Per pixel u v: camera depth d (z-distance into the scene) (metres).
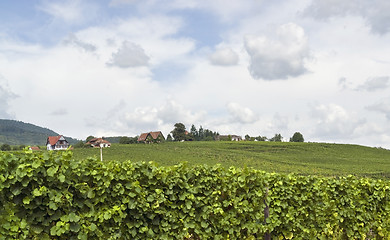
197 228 9.09
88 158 7.82
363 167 64.75
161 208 8.52
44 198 6.98
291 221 10.76
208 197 9.30
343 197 12.17
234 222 9.55
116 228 7.85
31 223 6.86
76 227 7.29
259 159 73.75
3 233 6.53
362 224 12.47
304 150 97.44
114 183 7.88
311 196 11.22
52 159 7.08
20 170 6.64
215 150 89.62
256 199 9.96
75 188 7.39
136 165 8.35
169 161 66.94
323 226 11.42
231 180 9.68
